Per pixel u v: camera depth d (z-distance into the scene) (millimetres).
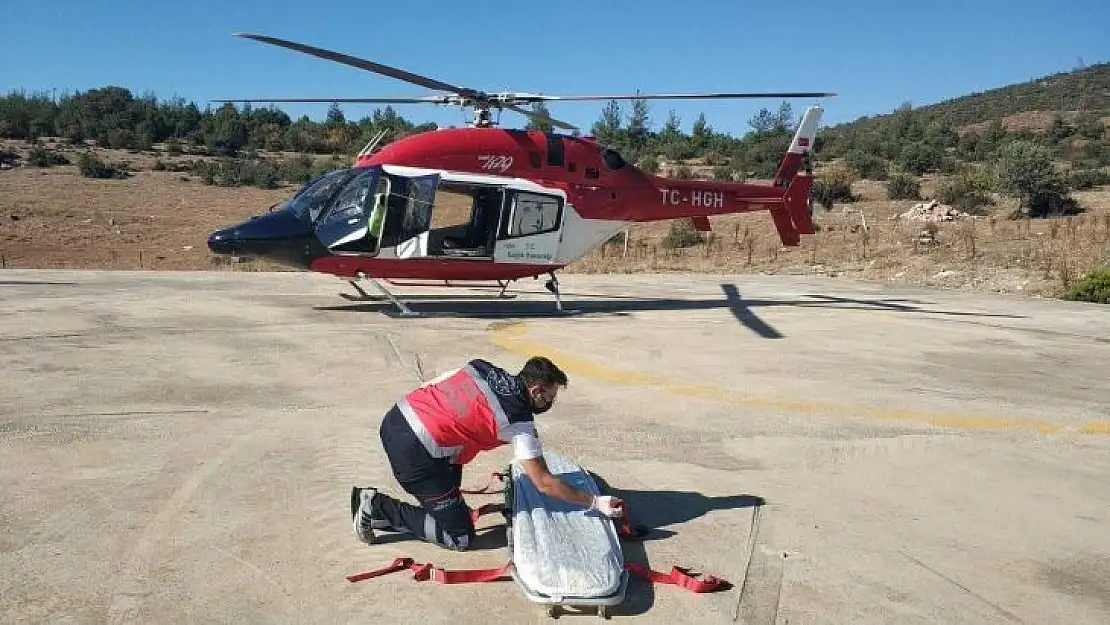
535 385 4027
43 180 36219
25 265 20719
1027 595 3982
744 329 11625
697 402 7477
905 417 7199
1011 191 27844
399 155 11492
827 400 7703
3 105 53375
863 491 5336
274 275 16125
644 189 13039
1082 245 21359
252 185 39781
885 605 3826
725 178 40031
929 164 43844
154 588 3734
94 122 54594
